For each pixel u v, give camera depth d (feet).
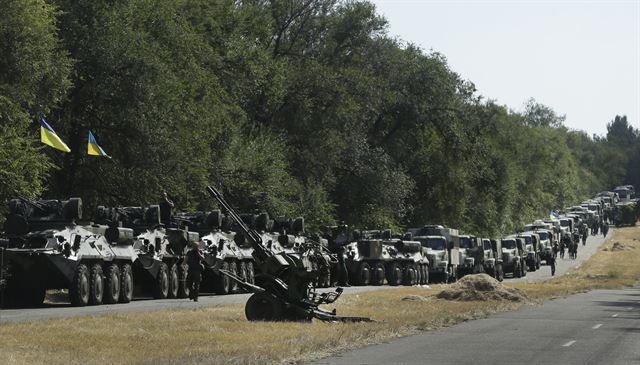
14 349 84.17
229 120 271.69
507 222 527.40
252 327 111.14
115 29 221.66
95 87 219.41
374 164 368.07
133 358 82.33
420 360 85.51
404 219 420.77
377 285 269.44
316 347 92.63
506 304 173.27
